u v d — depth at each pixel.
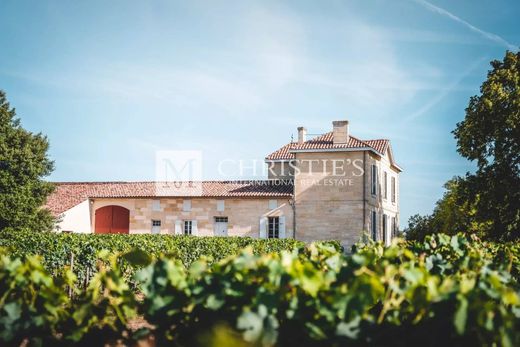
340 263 4.49
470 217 30.44
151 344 4.02
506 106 26.30
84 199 34.94
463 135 27.86
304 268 3.52
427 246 6.66
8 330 3.81
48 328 3.98
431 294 3.56
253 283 3.69
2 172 27.44
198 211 33.91
